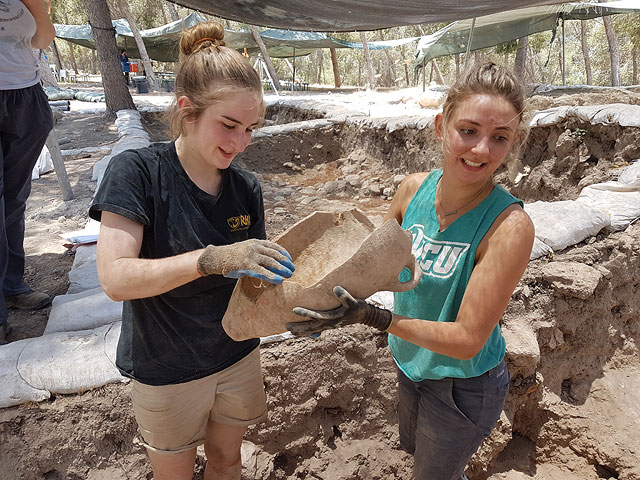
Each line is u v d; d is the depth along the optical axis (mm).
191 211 1688
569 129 5980
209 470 2207
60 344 2639
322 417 2984
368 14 7051
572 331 3430
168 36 23031
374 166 9023
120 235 1529
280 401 2840
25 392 2389
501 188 1753
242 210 1854
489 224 1674
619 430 3244
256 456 2707
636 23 19219
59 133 11469
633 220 3924
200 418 1908
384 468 2986
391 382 3102
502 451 3348
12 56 2969
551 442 3328
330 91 24953
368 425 3061
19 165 3246
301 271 1845
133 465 2484
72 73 37125
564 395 3471
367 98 16531
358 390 3037
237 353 1929
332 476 2877
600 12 14336
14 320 3322
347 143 10062
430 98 13195
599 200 4207
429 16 7285
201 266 1430
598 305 3500
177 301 1730
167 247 1664
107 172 1589
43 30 3240
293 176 9570
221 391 1933
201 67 1498
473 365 1825
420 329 1595
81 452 2438
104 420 2461
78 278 3682
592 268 3461
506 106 1592
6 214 3324
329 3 6465
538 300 3336
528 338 3107
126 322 1812
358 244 1872
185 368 1795
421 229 1913
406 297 1930
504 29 15641
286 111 14008
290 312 1513
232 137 1544
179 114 1587
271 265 1393
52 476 2428
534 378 3195
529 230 1622
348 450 2977
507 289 1615
